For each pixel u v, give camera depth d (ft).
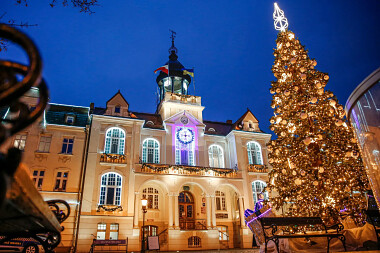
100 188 79.46
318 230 39.58
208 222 85.46
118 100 94.63
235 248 88.74
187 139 98.43
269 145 48.88
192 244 82.58
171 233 80.07
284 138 46.91
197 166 90.63
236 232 93.09
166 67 111.86
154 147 95.09
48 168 78.74
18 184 5.51
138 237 76.13
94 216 75.05
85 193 77.20
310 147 41.83
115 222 76.07
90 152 82.58
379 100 15.96
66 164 80.59
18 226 11.21
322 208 40.78
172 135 97.40
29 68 4.97
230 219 95.25
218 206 96.27
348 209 39.68
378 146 16.43
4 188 4.20
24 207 6.96
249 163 100.07
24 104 6.21
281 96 48.14
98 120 87.71
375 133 16.56
